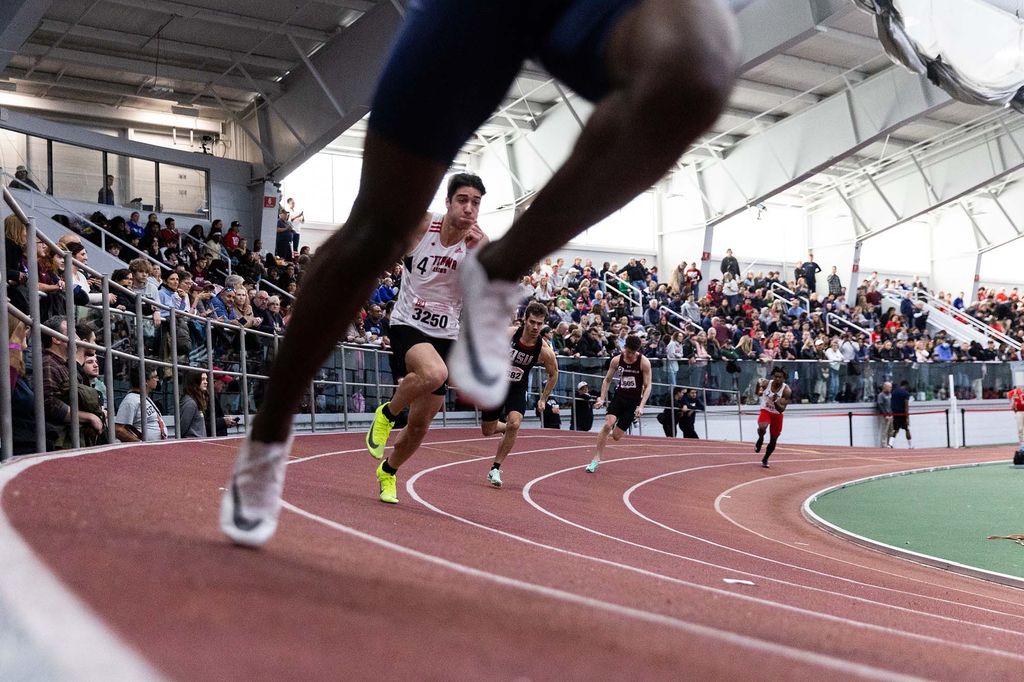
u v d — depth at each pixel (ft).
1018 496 41.39
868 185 112.98
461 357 4.75
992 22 63.41
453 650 3.92
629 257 103.09
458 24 4.66
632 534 21.47
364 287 5.65
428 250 17.83
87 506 8.19
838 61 81.92
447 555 9.71
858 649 7.33
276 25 63.72
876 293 114.21
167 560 5.22
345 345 45.73
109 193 67.00
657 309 84.79
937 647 8.71
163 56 67.82
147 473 15.03
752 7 64.44
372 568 6.48
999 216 125.08
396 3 58.95
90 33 63.10
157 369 29.48
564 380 62.54
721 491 40.16
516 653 4.03
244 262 60.34
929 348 104.99
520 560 10.83
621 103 4.00
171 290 38.37
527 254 4.54
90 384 23.52
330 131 68.08
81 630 3.36
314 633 3.91
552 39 4.46
